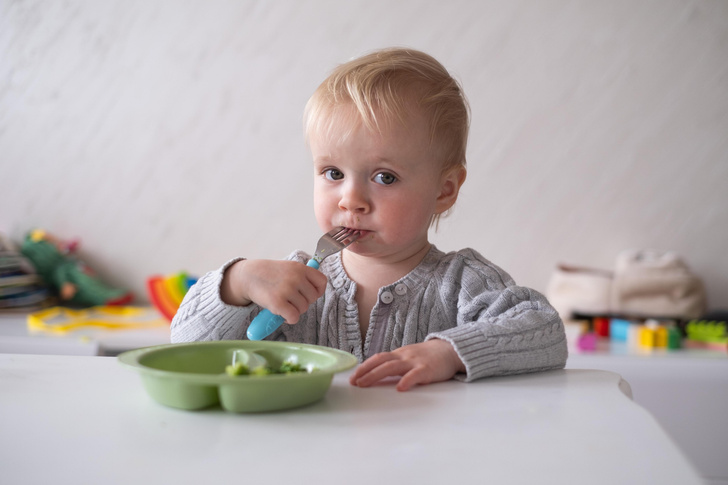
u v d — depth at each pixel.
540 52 2.14
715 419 1.58
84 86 2.23
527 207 2.16
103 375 0.64
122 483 0.38
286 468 0.40
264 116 2.21
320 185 0.92
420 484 0.38
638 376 1.59
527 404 0.56
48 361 0.69
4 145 2.24
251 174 2.22
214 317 0.82
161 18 2.21
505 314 0.79
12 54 2.23
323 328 0.97
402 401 0.57
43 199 2.25
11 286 2.00
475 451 0.44
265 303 0.78
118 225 2.24
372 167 0.89
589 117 2.14
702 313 1.98
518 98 2.15
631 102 2.13
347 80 0.92
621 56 2.13
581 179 2.15
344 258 1.02
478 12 2.15
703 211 2.13
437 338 0.70
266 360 0.64
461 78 2.16
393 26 2.17
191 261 2.24
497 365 0.69
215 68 2.21
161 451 0.43
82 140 2.24
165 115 2.22
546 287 2.16
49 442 0.45
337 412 0.53
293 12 2.19
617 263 2.06
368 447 0.44
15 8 2.21
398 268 0.98
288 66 2.20
